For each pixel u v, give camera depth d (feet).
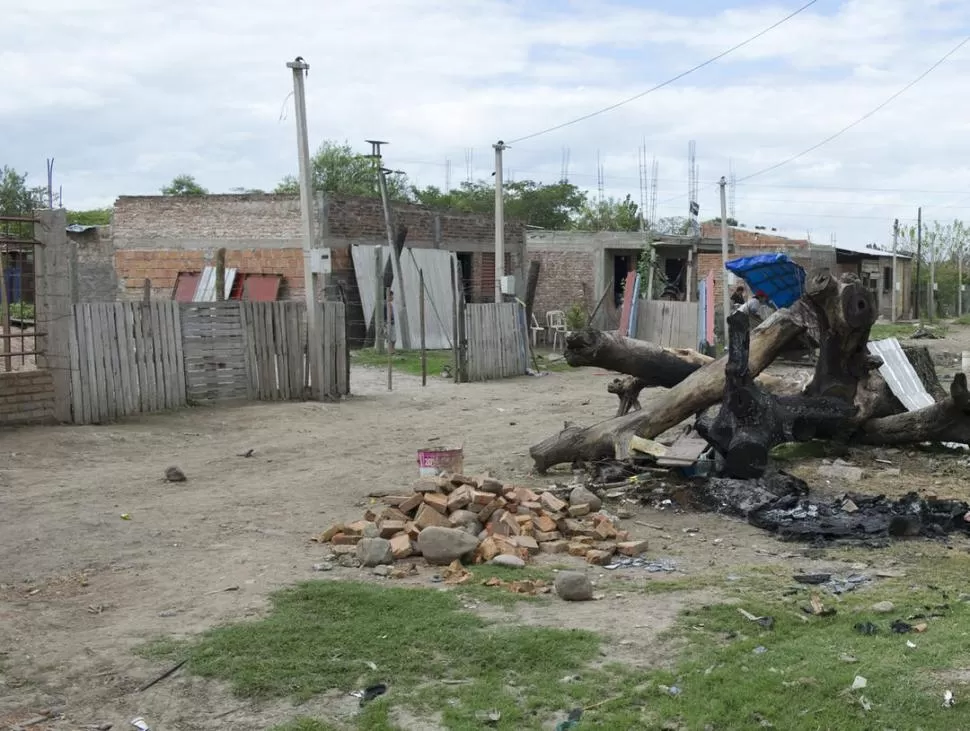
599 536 26.08
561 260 118.52
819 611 20.04
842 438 39.91
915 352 44.91
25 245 44.88
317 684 16.49
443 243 103.50
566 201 198.29
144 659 17.51
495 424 49.26
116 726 15.16
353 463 37.78
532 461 38.09
